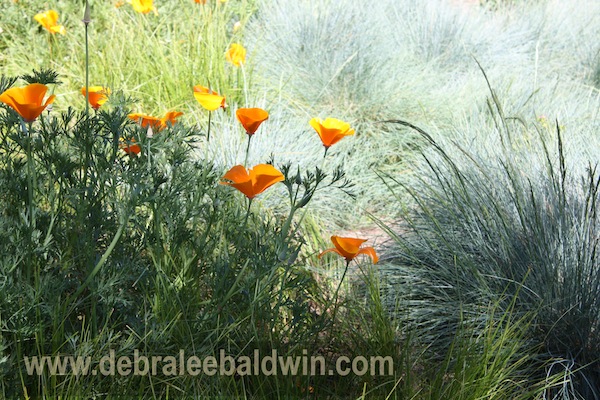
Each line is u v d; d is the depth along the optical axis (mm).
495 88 6480
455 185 4016
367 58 6668
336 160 5348
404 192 4914
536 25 8914
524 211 3604
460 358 2803
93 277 2365
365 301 3490
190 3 7027
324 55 6598
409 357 3039
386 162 5793
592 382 3082
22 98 2283
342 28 6844
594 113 6117
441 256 3734
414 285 3672
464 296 3486
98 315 2539
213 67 6027
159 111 5621
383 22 7789
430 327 3355
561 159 3338
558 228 3455
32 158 2592
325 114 6012
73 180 2617
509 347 3008
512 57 7922
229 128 5301
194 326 2543
